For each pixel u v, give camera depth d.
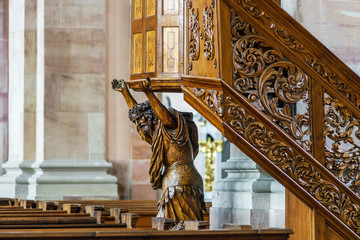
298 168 6.00
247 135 5.88
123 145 12.62
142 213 8.66
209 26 6.01
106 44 12.57
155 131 7.05
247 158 8.59
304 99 6.10
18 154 12.62
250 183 8.26
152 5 6.94
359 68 6.95
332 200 6.05
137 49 7.09
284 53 6.05
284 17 6.04
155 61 6.86
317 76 6.13
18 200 10.16
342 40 6.95
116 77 12.56
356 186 6.17
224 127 5.83
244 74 5.95
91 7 12.50
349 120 6.19
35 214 7.43
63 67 12.32
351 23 6.98
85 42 12.44
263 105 5.98
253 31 6.01
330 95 6.16
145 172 12.62
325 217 6.04
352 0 7.00
